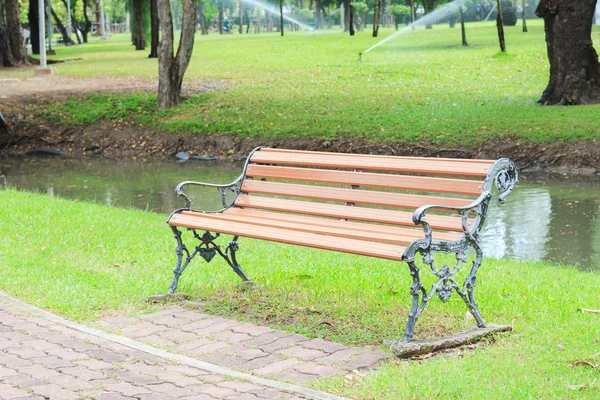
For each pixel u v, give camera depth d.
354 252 5.59
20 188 17.16
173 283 6.90
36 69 37.59
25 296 6.84
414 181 6.13
